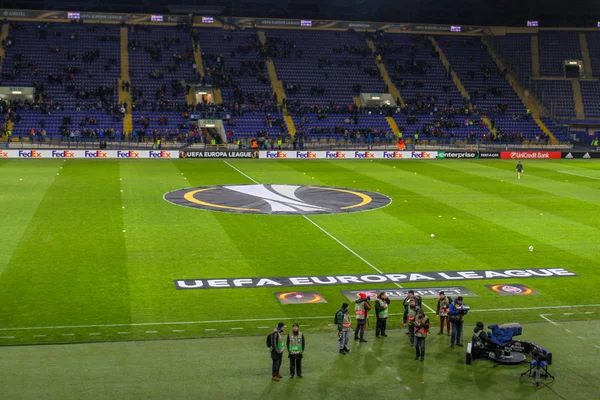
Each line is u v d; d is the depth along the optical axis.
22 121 102.50
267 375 27.06
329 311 34.25
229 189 68.38
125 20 123.81
